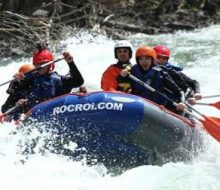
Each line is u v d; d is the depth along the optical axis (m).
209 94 25.75
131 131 16.42
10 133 17.38
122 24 53.34
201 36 48.06
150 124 16.50
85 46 42.78
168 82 18.42
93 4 52.69
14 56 42.19
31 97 18.36
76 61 35.66
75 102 16.56
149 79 18.39
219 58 35.53
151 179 15.67
